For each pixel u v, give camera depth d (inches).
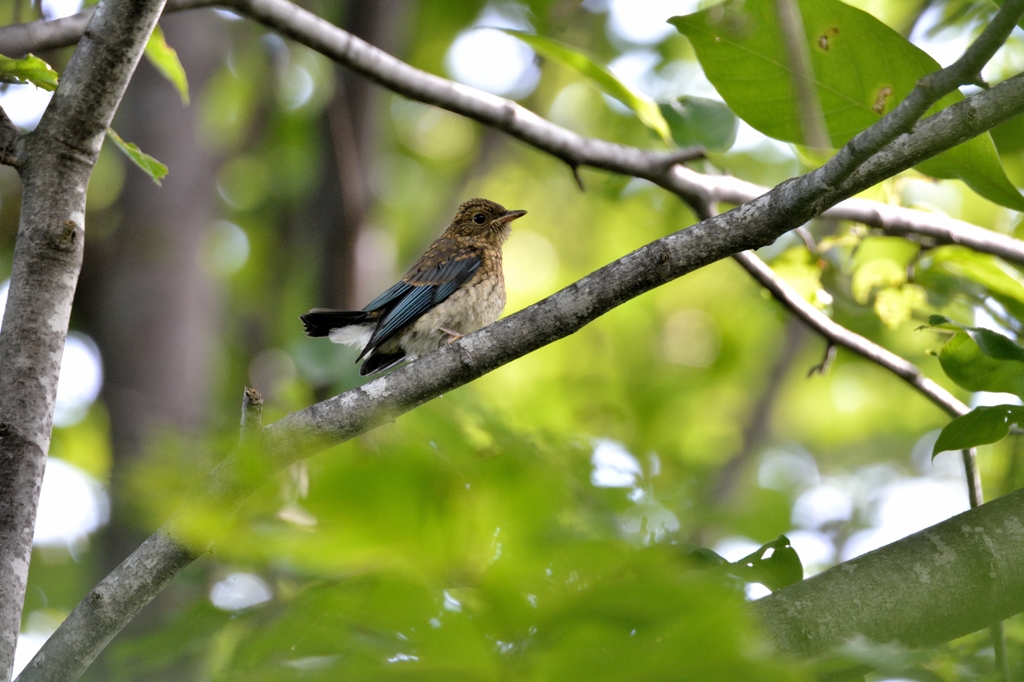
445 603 110.3
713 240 257.4
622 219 1026.1
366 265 697.0
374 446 106.8
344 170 674.8
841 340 419.2
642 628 108.4
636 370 933.2
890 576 212.4
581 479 244.5
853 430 966.4
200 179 740.0
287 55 916.0
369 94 688.4
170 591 490.6
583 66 410.3
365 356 518.6
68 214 265.4
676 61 855.1
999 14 216.7
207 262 738.2
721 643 102.0
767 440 794.2
